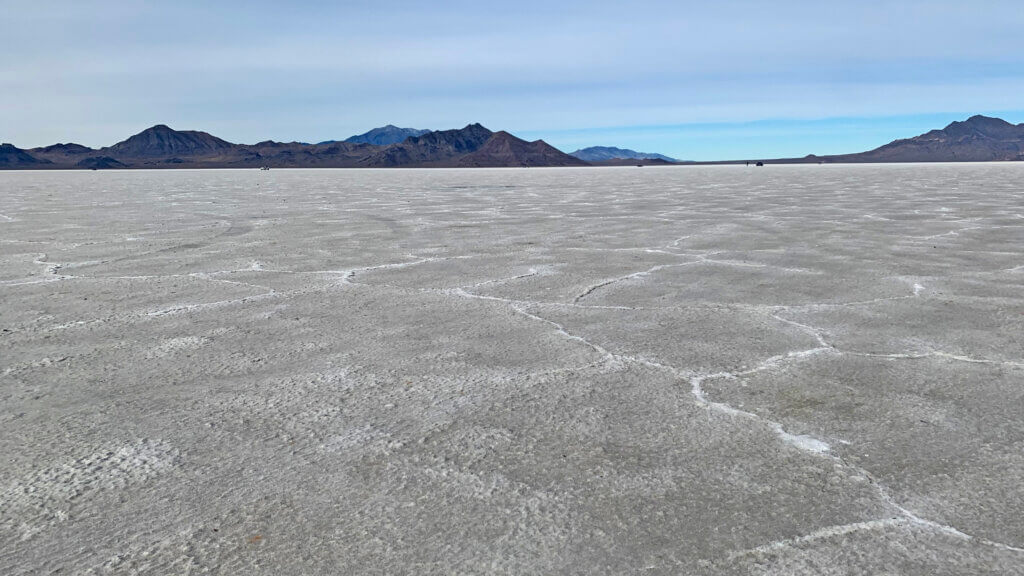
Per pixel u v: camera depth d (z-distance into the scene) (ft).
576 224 48.03
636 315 20.45
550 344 17.43
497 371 15.29
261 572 8.03
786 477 10.24
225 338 18.17
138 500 9.73
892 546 8.48
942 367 15.35
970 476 10.28
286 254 33.68
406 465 10.71
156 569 8.12
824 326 19.01
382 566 8.11
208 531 8.91
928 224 46.06
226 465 10.78
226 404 13.39
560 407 13.07
